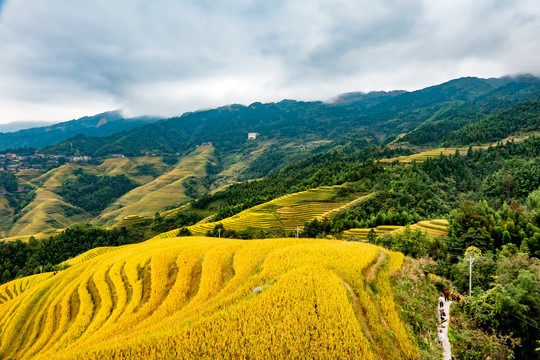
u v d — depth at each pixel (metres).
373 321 24.84
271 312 23.78
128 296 45.56
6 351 46.16
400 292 31.23
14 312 54.88
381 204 128.38
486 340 29.19
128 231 184.62
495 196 150.75
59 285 59.56
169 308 36.56
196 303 34.56
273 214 140.50
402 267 39.03
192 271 45.84
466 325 32.00
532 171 150.62
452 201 144.50
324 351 19.97
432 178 166.88
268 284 30.08
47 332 45.09
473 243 68.19
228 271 42.28
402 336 24.05
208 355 19.97
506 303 33.88
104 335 33.69
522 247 62.41
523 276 36.75
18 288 98.44
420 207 123.94
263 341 20.73
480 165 199.88
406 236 74.25
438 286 39.81
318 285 27.58
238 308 24.61
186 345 20.70
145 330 27.55
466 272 50.28
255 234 113.06
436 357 23.28
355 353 19.98
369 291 30.03
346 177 185.25
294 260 36.19
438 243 72.75
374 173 185.00
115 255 66.81
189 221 192.75
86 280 55.09
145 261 53.41
